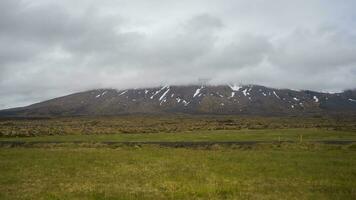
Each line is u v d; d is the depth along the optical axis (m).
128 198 21.52
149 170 32.19
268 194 22.80
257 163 36.47
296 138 67.75
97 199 21.28
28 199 21.30
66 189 24.12
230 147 53.09
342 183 26.27
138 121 190.75
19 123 177.38
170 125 143.88
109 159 40.00
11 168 33.31
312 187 24.89
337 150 48.19
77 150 50.53
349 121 180.75
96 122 179.62
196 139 69.88
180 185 25.34
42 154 45.03
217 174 30.08
